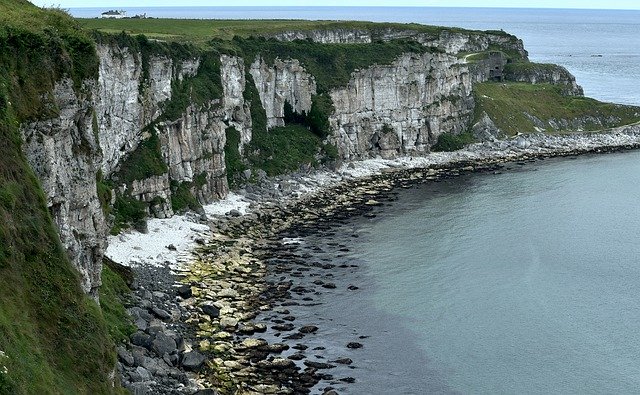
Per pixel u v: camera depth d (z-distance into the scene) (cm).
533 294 8244
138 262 8456
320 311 7569
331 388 6034
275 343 6769
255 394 5838
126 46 9981
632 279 8769
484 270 8962
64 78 5516
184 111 11012
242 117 12988
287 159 13512
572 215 11550
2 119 4791
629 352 6944
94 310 4934
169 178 10750
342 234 10288
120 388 4900
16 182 4688
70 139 5638
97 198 6028
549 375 6481
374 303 7838
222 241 9706
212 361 6312
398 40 17788
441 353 6794
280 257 9212
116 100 9788
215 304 7556
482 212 11612
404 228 10644
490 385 6275
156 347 6206
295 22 19375
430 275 8738
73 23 6262
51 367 4212
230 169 12281
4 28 5253
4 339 3853
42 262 4628
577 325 7494
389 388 6122
